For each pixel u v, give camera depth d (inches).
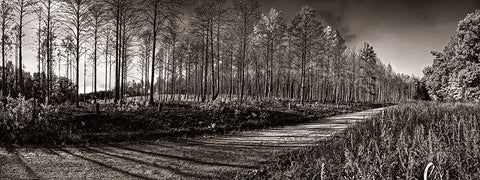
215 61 1176.8
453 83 929.5
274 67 1370.6
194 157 330.0
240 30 1007.6
